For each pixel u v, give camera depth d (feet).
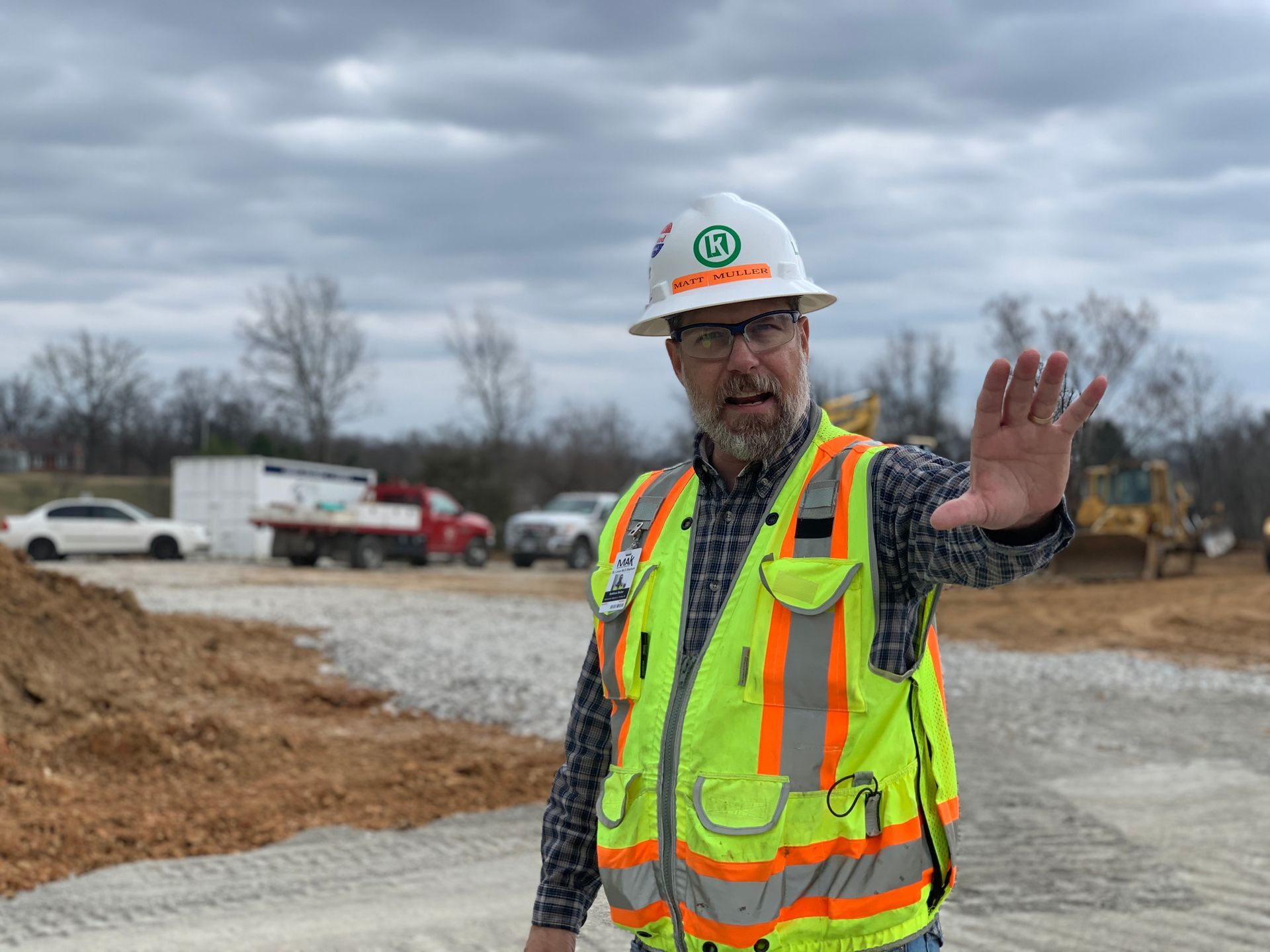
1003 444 5.39
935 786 6.26
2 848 18.38
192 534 94.12
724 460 6.79
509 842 19.99
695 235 6.97
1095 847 19.12
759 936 5.83
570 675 36.63
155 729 24.95
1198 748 27.53
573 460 168.04
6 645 29.89
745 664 6.07
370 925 15.72
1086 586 75.25
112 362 211.00
